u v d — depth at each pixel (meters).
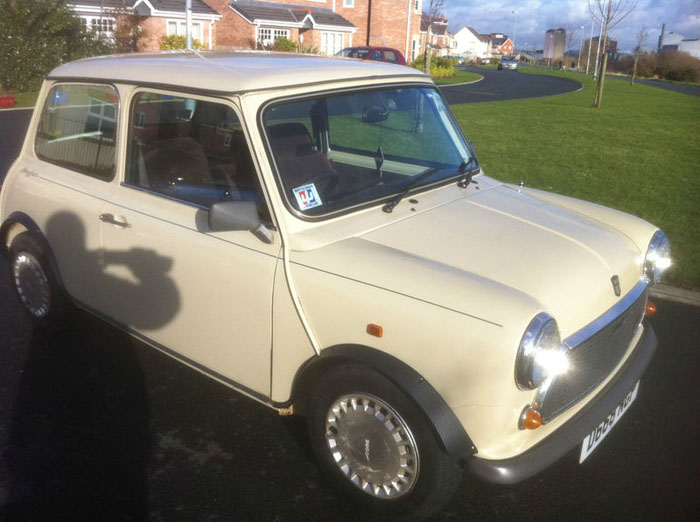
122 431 3.49
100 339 4.51
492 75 48.16
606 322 2.68
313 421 2.88
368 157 3.28
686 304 5.20
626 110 21.48
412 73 3.70
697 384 4.01
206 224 3.06
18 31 23.81
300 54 3.80
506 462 2.40
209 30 34.41
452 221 3.04
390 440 2.61
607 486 3.09
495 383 2.30
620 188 9.27
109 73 3.49
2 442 3.38
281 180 2.81
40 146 4.11
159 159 3.26
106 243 3.53
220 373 3.19
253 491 3.04
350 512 2.89
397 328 2.46
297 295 2.73
